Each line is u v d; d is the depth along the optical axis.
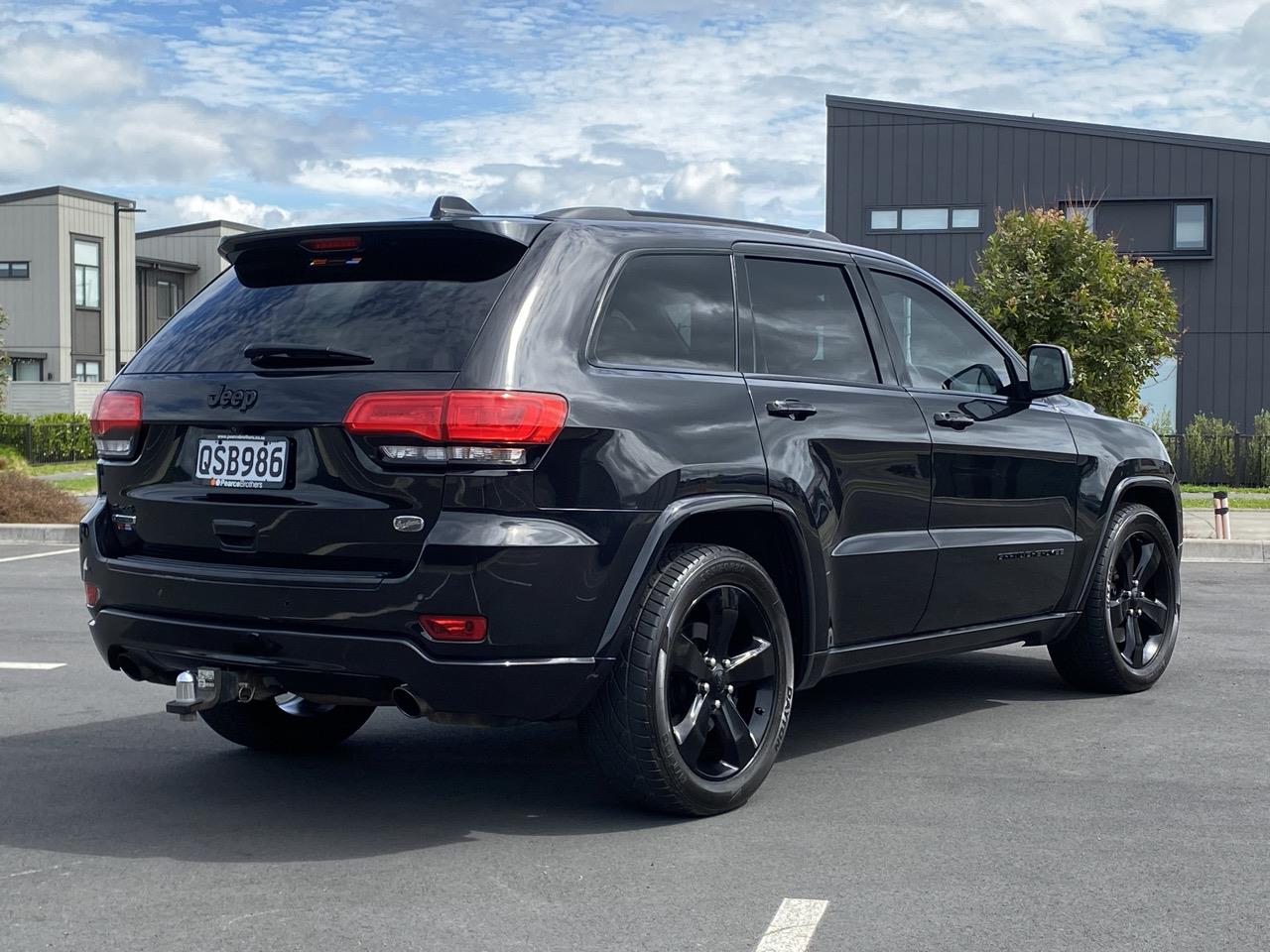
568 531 4.01
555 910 3.61
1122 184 27.38
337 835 4.29
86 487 21.77
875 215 28.11
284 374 4.18
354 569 4.03
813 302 5.09
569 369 4.12
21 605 9.55
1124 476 6.34
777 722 4.63
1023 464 5.74
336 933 3.46
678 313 4.57
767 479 4.54
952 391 5.55
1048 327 18.06
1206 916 3.56
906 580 5.15
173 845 4.20
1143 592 6.70
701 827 4.36
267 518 4.13
